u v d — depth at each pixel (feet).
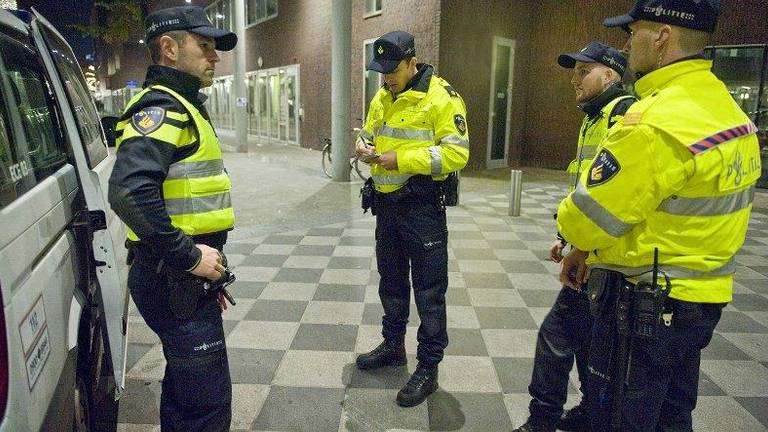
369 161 8.43
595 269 5.55
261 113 66.74
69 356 5.47
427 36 35.09
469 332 11.90
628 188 4.84
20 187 5.03
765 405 9.14
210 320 6.04
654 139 4.70
